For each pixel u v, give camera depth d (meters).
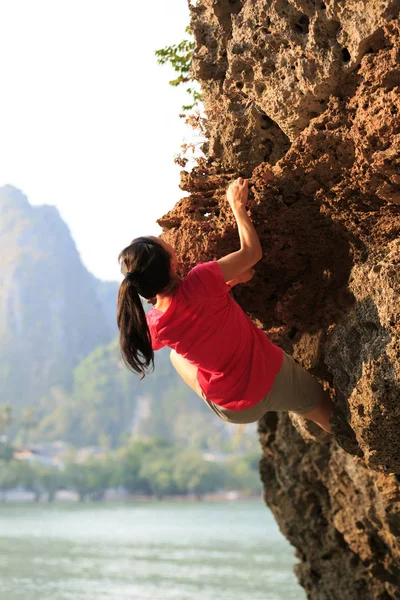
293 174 4.77
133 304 4.42
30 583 24.27
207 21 5.57
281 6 4.72
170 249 4.60
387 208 4.66
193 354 4.47
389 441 4.37
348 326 4.70
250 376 4.51
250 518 102.69
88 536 57.75
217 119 5.51
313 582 7.94
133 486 171.12
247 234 4.73
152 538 56.06
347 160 4.61
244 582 24.19
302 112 4.81
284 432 7.73
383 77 4.29
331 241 5.05
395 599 6.66
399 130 4.24
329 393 5.25
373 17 4.30
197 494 171.50
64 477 163.62
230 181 5.29
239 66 5.12
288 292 5.34
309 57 4.65
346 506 6.88
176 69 8.16
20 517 99.94
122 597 20.05
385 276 4.29
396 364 4.18
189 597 20.03
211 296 4.40
